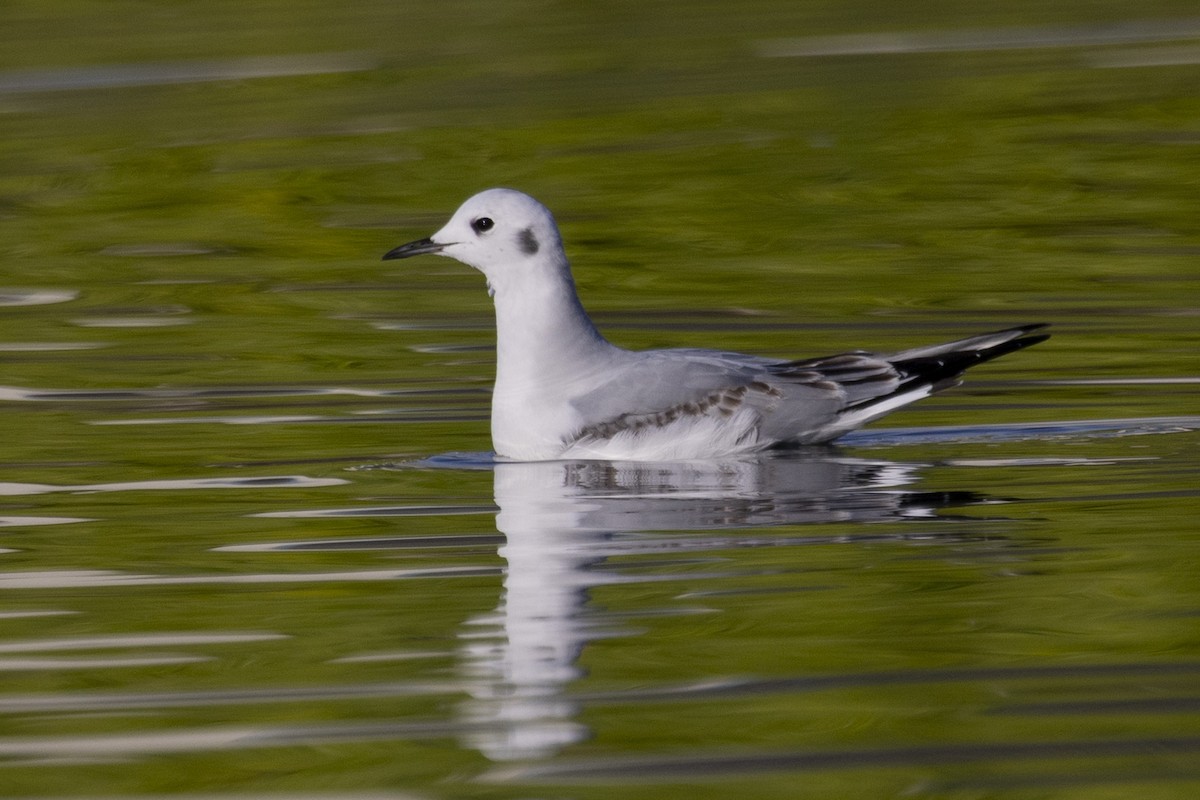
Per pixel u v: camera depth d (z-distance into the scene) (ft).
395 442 48.32
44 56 130.52
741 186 88.48
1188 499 40.45
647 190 88.17
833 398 46.29
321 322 64.54
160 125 107.04
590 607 33.99
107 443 48.47
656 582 35.45
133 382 55.83
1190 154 91.40
